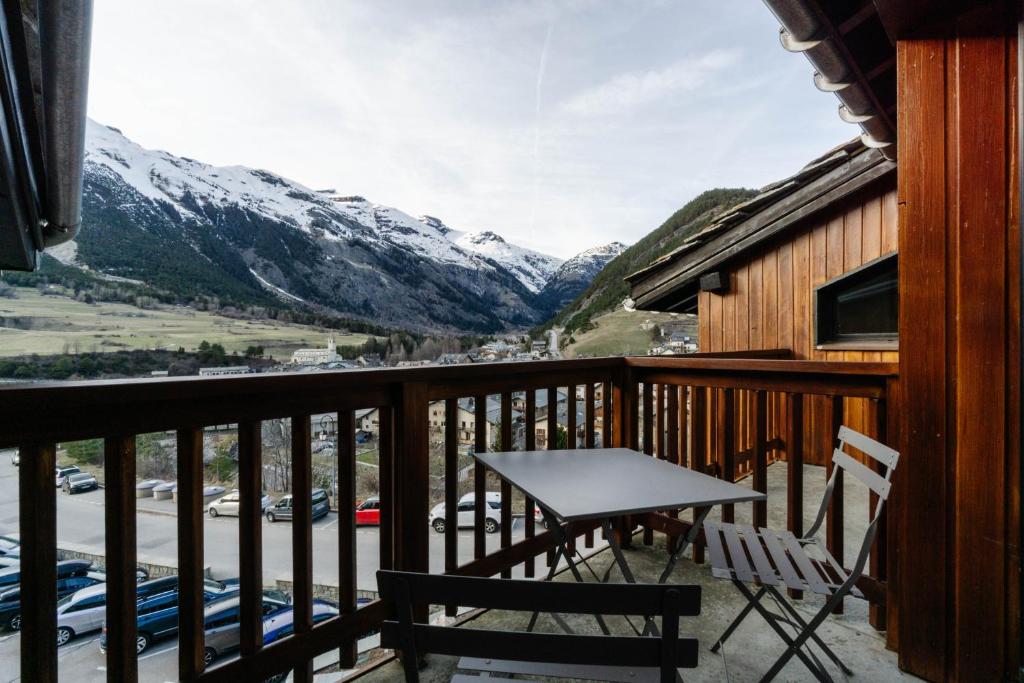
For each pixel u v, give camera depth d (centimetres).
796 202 523
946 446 191
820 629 231
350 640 194
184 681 151
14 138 225
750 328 588
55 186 295
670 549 312
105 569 137
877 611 230
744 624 236
